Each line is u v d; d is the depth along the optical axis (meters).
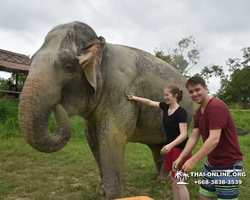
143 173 4.38
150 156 5.73
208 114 2.07
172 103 2.75
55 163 4.76
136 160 5.32
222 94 40.34
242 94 37.88
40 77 2.23
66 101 2.58
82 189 3.53
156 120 3.38
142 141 3.61
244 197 3.47
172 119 2.74
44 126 2.23
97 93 2.69
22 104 2.15
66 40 2.46
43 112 2.20
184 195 2.58
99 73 2.66
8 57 12.19
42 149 2.26
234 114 14.45
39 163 4.70
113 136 2.76
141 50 3.52
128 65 3.00
